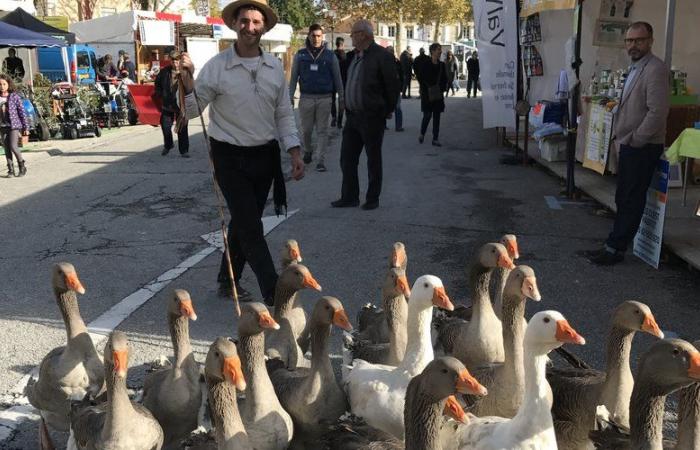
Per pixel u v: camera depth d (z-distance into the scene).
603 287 7.44
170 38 28.44
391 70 10.47
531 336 3.66
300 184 13.02
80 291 4.57
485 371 4.42
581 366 4.73
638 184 7.81
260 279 6.40
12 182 13.84
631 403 3.73
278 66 6.46
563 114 13.98
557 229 9.75
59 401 4.60
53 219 10.84
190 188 12.88
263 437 4.10
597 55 13.32
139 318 6.85
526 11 15.10
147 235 9.84
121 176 14.23
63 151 17.83
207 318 6.80
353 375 4.54
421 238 9.41
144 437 3.88
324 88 14.07
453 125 22.27
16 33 18.50
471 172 14.04
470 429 3.85
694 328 6.35
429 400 3.45
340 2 56.78
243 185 6.41
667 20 8.53
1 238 9.82
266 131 6.41
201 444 4.03
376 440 3.87
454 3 54.25
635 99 7.60
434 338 5.32
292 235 9.62
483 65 14.67
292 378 4.54
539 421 3.63
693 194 10.72
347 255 8.71
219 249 9.09
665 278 7.68
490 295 5.69
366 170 14.48
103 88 23.98
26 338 6.40
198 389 4.50
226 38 31.70
